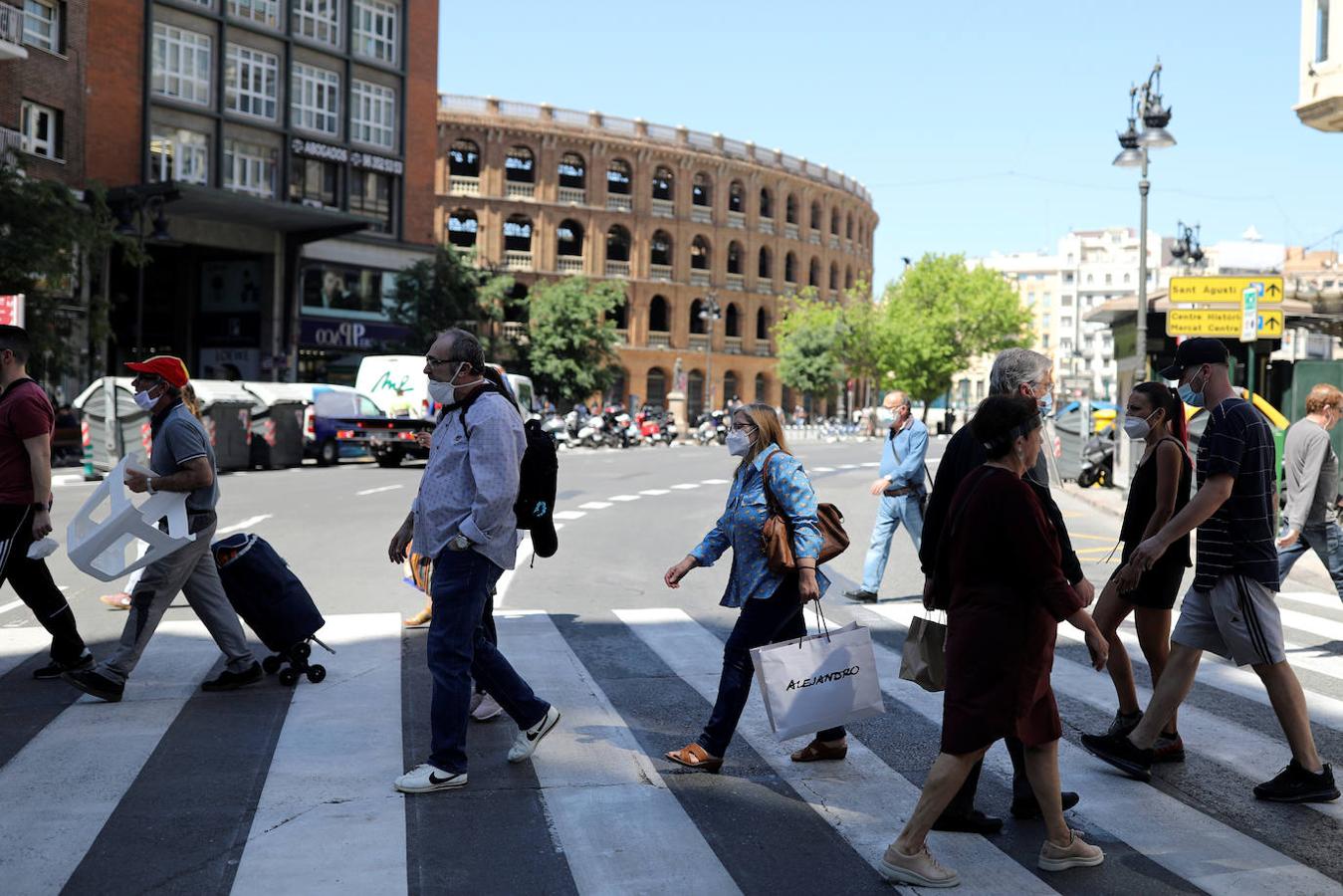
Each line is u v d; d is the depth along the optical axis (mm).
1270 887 4117
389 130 46125
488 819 4688
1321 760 5633
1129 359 26406
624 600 10141
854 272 87562
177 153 38031
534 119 64562
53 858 4246
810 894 4012
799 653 5105
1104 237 189000
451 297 46000
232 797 4910
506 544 5102
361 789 5023
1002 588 4125
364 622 8812
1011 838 4602
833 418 75562
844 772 5383
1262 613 5043
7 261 25609
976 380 119688
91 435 23078
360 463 32969
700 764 5359
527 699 5406
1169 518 5469
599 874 4156
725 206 73188
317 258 43375
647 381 70312
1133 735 5332
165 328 44219
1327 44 16812
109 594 9828
